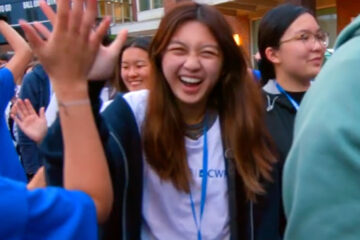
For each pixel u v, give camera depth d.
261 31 2.14
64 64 0.90
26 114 2.01
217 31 1.45
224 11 9.36
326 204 0.72
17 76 2.07
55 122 1.06
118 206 1.43
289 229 0.79
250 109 1.57
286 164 0.84
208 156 1.54
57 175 1.05
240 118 1.55
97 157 0.93
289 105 1.95
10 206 0.77
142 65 2.70
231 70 1.55
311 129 0.75
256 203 1.55
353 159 0.69
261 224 1.57
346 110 0.72
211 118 1.57
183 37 1.44
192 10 1.46
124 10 15.84
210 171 1.53
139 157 1.49
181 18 1.45
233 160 1.54
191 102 1.48
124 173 1.44
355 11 7.62
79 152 0.92
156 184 1.51
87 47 0.91
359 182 0.70
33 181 1.29
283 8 2.08
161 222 1.52
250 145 1.54
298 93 2.04
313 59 2.01
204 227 1.52
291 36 2.01
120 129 1.45
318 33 2.02
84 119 0.92
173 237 1.51
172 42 1.46
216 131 1.57
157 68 1.54
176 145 1.50
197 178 1.52
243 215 1.55
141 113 1.52
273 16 2.08
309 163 0.74
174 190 1.50
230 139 1.54
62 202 0.84
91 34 0.91
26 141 3.42
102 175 0.93
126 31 1.06
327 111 0.73
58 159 1.03
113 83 2.65
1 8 7.74
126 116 1.49
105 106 1.57
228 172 1.54
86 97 0.93
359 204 0.70
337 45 0.86
